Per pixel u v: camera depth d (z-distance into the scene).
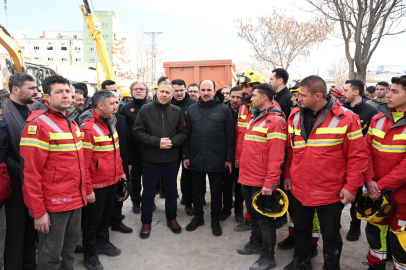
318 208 2.45
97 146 2.75
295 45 15.12
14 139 2.48
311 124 2.45
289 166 2.75
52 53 57.44
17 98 2.63
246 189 2.96
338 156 2.33
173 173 3.55
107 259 2.98
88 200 2.61
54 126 2.16
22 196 2.45
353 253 3.07
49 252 2.20
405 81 2.19
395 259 2.31
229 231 3.65
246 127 3.24
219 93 3.88
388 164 2.37
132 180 4.21
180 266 2.86
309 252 2.66
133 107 4.23
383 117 2.48
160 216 4.14
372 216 2.33
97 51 12.73
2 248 2.28
